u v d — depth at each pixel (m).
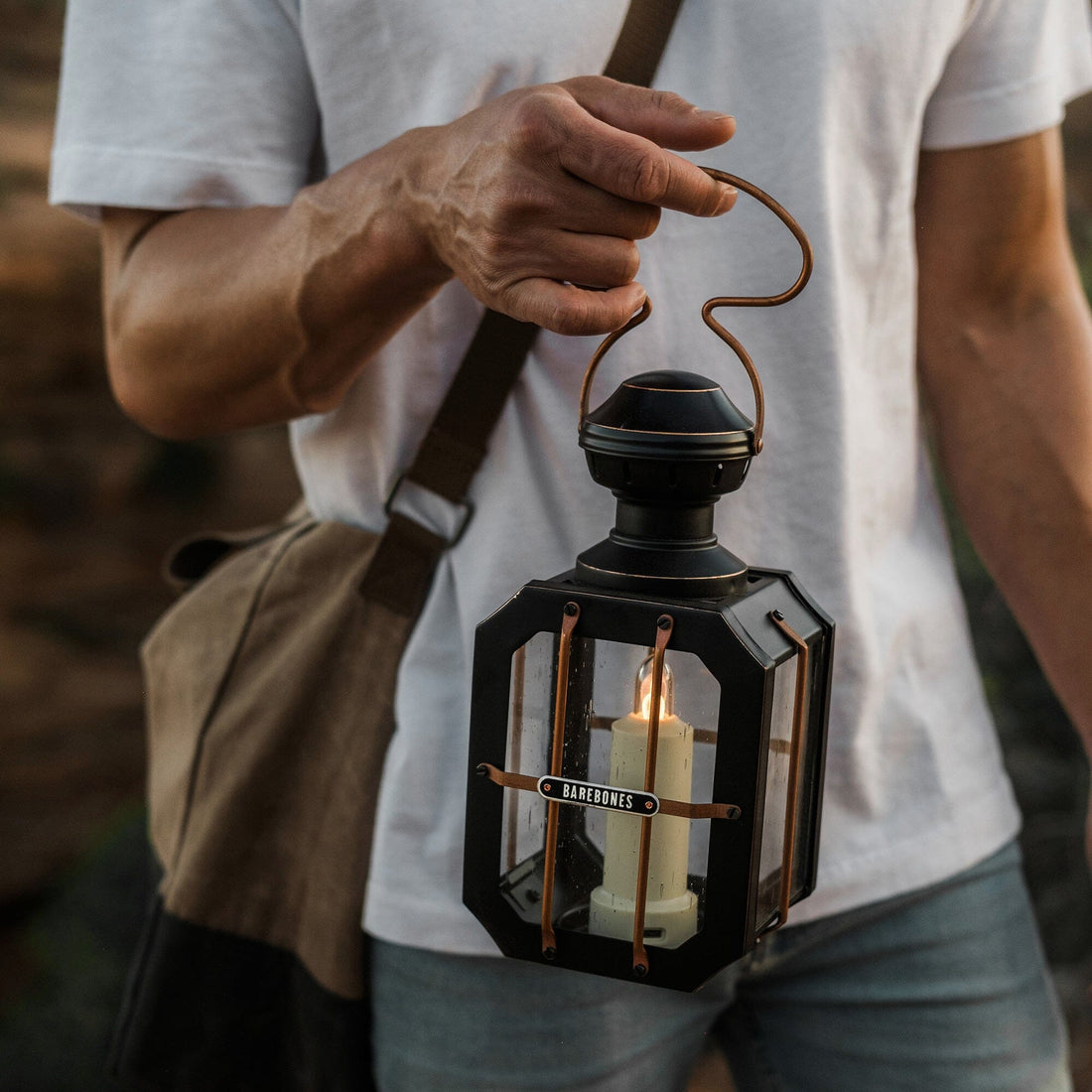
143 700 4.53
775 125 0.90
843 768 1.01
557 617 0.66
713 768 0.66
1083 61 1.06
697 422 0.64
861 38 0.89
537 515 0.92
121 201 0.91
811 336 0.92
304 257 0.82
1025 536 1.13
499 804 0.70
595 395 0.91
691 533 0.66
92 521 5.15
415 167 0.75
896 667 1.03
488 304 0.73
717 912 0.65
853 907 1.04
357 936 0.97
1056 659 1.15
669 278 0.91
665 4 0.89
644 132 0.66
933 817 1.05
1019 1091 1.11
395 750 0.94
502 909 0.71
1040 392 1.10
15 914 3.88
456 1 0.85
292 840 1.00
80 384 5.21
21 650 4.57
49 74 5.48
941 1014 1.08
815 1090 1.14
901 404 1.03
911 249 0.99
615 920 0.68
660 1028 1.03
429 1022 0.97
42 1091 2.80
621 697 0.67
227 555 1.21
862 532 0.99
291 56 0.91
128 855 3.23
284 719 0.98
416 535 0.94
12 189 5.10
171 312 0.90
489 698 0.69
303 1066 1.03
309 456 1.03
